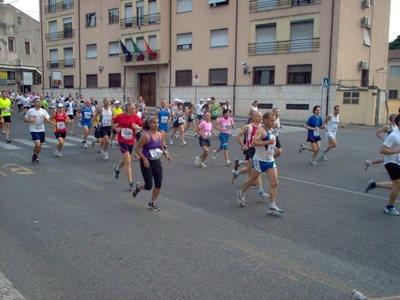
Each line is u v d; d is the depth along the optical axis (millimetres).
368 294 3984
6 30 55500
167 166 11375
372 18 31078
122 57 38625
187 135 19984
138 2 37062
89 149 14461
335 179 9898
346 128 24594
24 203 7156
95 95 42781
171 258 4781
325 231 5867
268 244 5297
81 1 42938
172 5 35344
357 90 26688
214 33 33094
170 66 36156
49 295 3873
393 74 47188
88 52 43188
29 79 52156
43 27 47438
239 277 4293
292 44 29016
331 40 27328
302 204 7422
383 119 27938
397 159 6695
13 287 3986
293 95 29188
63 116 12570
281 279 4266
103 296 3857
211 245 5227
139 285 4086
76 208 6891
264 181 9594
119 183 8961
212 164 11828
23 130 20312
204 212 6781
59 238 5414
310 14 27953
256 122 8305
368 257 4906
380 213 6898
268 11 29812
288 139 18828
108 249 5039
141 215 6543
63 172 10125
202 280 4211
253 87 31125
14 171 10109
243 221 6301
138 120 8625
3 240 5316
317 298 3873
